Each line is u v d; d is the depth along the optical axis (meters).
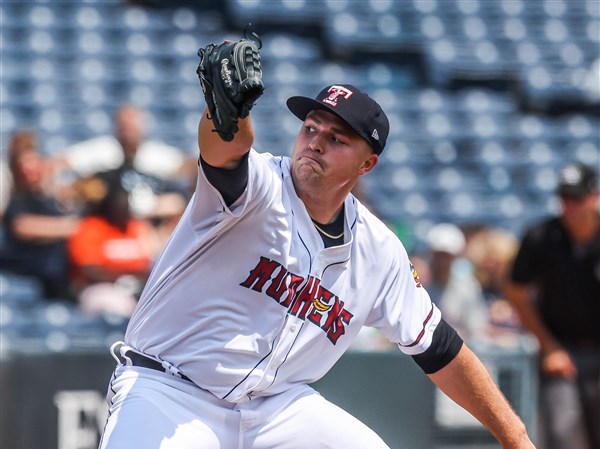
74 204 25.97
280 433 11.15
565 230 20.69
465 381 11.72
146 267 24.62
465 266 25.16
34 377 19.00
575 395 20.64
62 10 41.84
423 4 46.03
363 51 44.00
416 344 11.60
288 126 39.66
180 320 10.62
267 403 11.13
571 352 20.84
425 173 39.69
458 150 40.94
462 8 46.41
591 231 20.58
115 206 24.59
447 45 44.94
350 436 11.51
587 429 20.77
